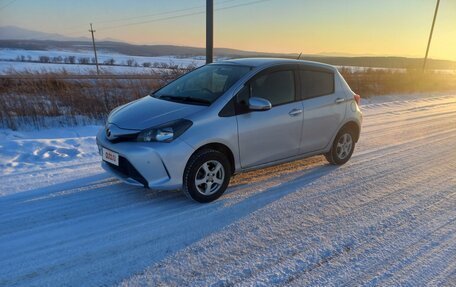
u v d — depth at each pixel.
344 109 5.81
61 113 9.43
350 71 22.64
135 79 12.73
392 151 7.23
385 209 4.43
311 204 4.50
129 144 4.04
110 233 3.60
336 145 5.90
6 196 4.31
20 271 2.93
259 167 4.87
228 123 4.34
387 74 25.00
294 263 3.21
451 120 11.59
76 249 3.29
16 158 5.78
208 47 13.20
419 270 3.19
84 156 6.13
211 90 4.62
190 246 3.43
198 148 4.16
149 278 2.93
